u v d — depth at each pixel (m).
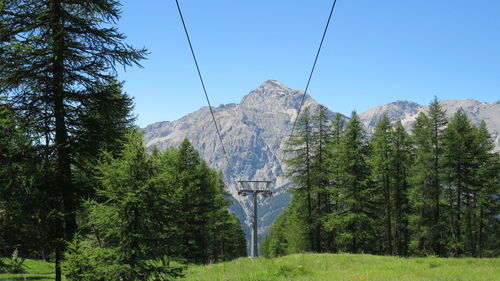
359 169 36.50
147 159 11.23
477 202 36.72
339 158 36.81
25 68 12.16
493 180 37.03
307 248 41.34
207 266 24.03
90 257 10.39
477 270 16.78
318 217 38.69
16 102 12.37
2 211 11.49
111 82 13.59
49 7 12.77
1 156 11.68
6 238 11.60
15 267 11.64
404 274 16.31
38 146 12.30
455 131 36.06
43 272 23.39
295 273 17.77
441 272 16.39
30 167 11.70
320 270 19.86
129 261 10.59
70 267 10.19
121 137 13.45
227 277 17.39
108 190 10.87
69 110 12.88
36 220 11.75
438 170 36.19
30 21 12.41
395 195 41.22
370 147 37.06
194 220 37.06
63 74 12.98
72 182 12.84
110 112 13.67
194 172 36.41
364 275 15.92
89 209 11.11
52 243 11.82
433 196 36.34
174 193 11.52
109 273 10.02
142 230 10.69
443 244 38.28
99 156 12.73
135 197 10.37
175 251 11.19
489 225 40.78
